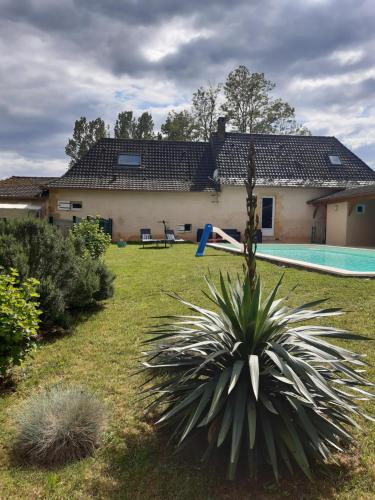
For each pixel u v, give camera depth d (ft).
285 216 76.18
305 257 49.73
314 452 8.52
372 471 8.77
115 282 29.94
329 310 10.20
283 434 8.21
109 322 20.01
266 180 75.20
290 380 7.78
